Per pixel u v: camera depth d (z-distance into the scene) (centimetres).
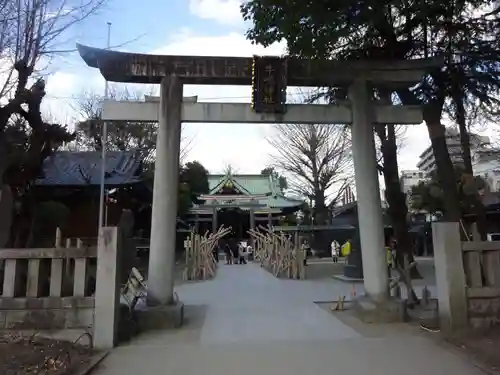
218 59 1018
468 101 1223
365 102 1060
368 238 1038
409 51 1143
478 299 806
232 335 841
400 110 1073
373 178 1052
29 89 1206
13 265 777
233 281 2092
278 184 5384
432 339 779
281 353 701
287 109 1047
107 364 645
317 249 4194
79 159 2675
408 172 5512
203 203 4631
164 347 744
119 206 2623
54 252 779
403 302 981
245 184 5384
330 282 1991
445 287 809
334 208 4847
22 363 593
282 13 867
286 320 1003
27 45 1098
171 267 972
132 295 1047
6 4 1040
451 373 588
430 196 3534
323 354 693
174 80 1010
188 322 980
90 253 778
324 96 1358
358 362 646
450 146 2659
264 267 3031
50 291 770
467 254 830
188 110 1019
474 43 1101
